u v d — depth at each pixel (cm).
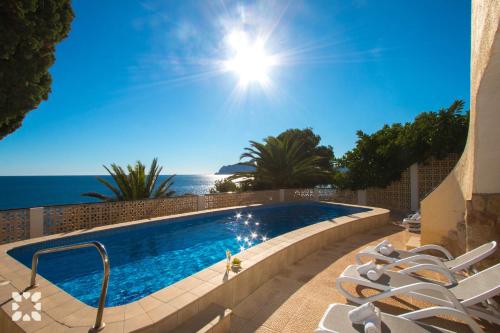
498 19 232
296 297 336
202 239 760
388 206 1223
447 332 200
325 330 201
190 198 1026
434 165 1082
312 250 523
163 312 236
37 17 486
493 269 265
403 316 225
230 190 1683
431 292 273
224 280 305
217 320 249
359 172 1282
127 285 454
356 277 303
